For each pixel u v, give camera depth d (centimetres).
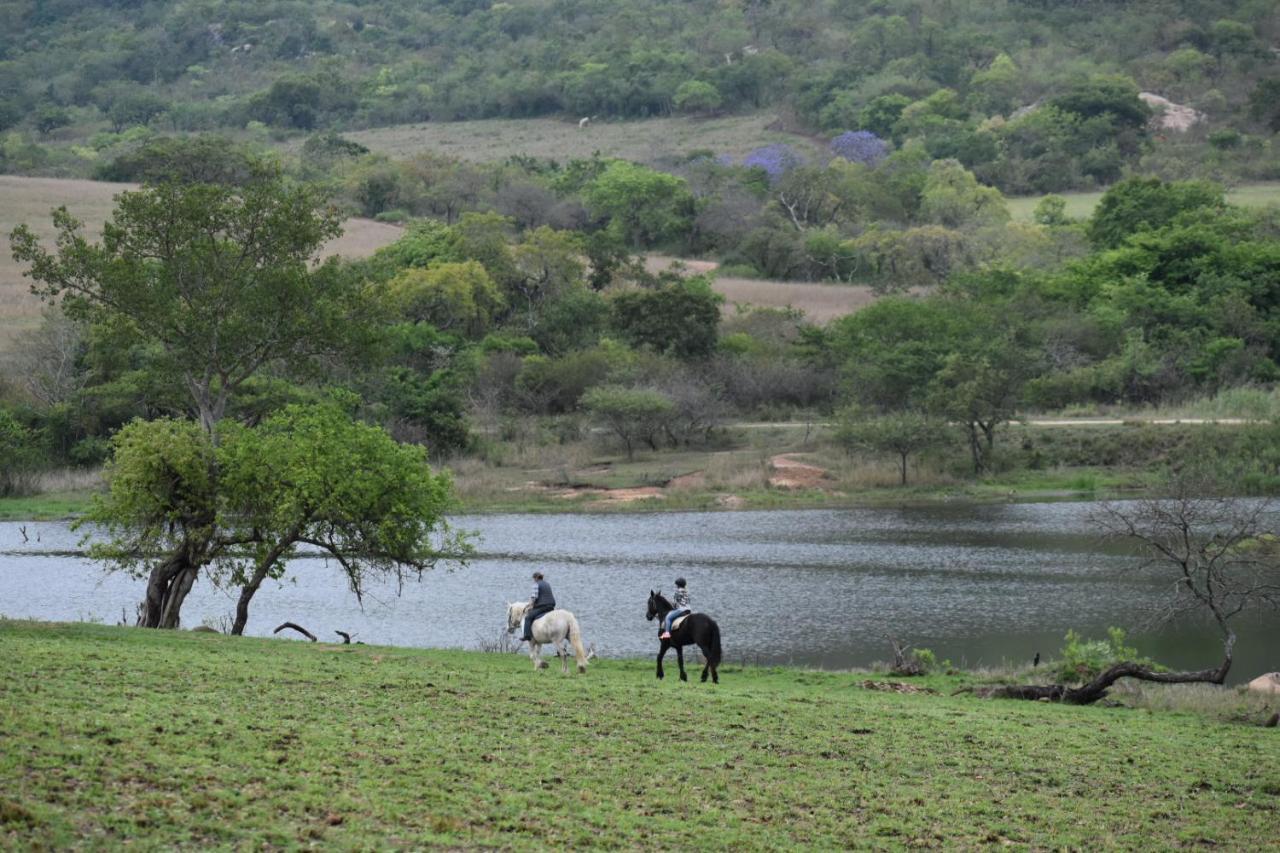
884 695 3400
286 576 6606
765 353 13012
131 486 4312
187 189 5575
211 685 2631
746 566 6638
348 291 5762
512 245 16262
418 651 3884
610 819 2016
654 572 6494
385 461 4475
